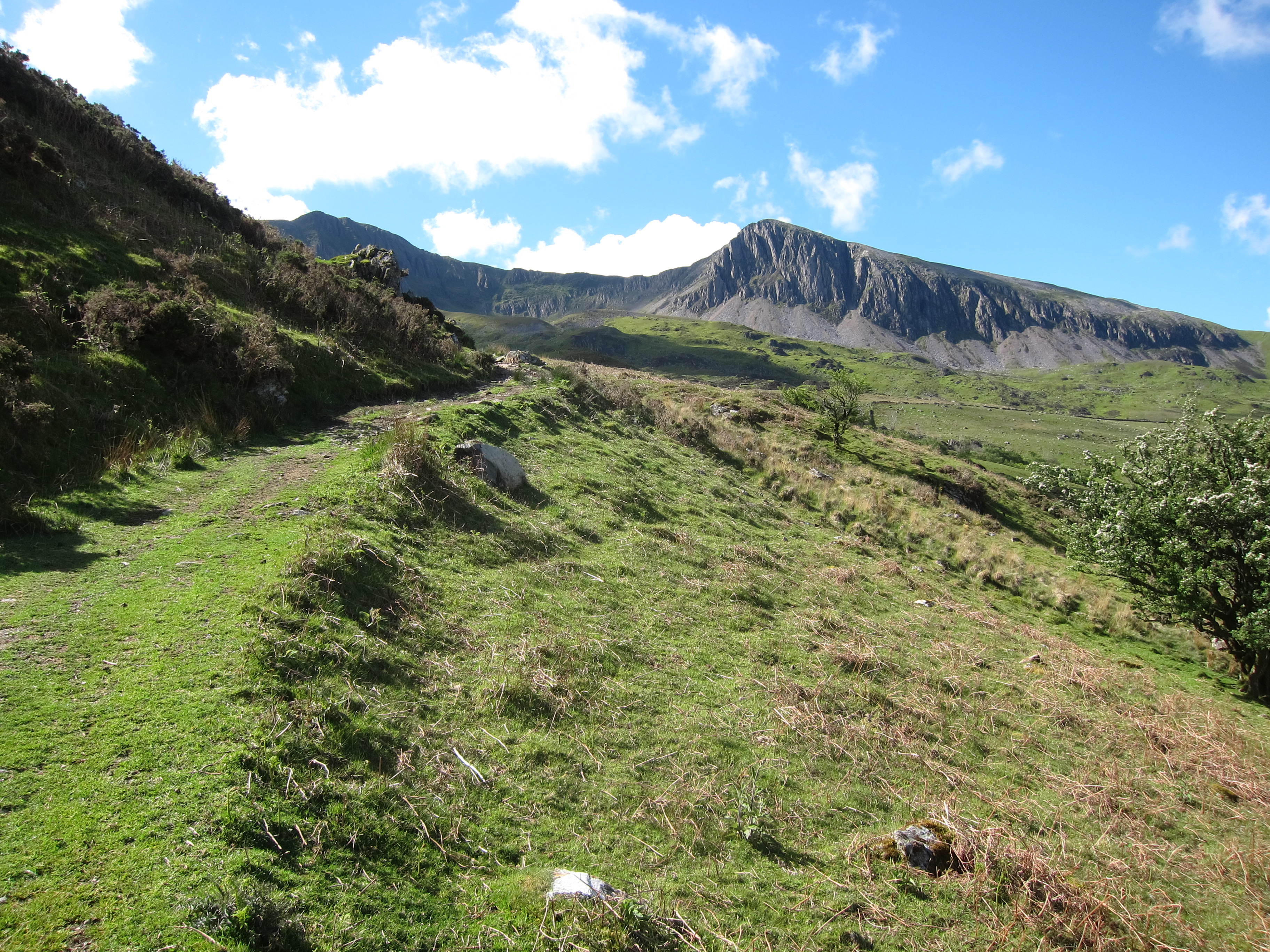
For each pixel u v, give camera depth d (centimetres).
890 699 1059
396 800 576
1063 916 671
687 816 688
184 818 461
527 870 563
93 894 395
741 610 1245
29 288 1380
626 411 2705
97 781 474
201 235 2281
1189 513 1543
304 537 906
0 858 403
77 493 968
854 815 770
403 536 1043
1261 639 1427
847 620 1363
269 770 531
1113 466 1778
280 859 467
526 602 1009
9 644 606
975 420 15150
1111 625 1919
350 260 3266
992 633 1570
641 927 524
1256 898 767
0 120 1847
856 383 3669
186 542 878
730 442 2797
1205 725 1246
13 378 1082
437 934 471
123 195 2180
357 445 1453
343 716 633
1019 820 827
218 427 1371
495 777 656
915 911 639
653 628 1083
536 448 1780
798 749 861
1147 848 823
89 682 574
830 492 2511
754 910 596
